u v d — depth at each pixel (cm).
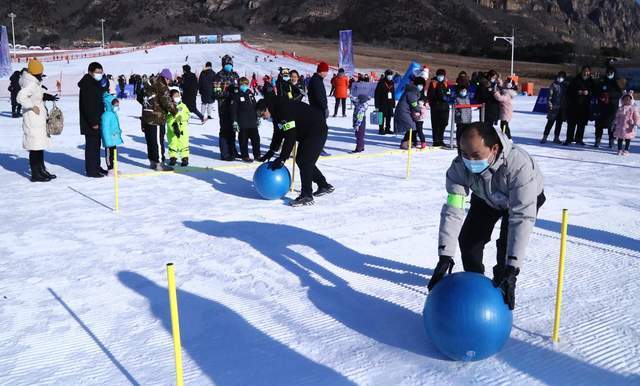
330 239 649
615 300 477
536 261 573
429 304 377
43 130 981
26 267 573
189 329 436
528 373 366
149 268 565
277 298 490
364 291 503
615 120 1285
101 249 626
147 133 1079
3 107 2562
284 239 650
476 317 358
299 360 387
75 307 477
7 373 378
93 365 386
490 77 1378
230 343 412
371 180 988
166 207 809
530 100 3309
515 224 373
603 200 836
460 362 380
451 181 398
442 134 1373
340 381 361
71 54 9188
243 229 693
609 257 584
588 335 416
